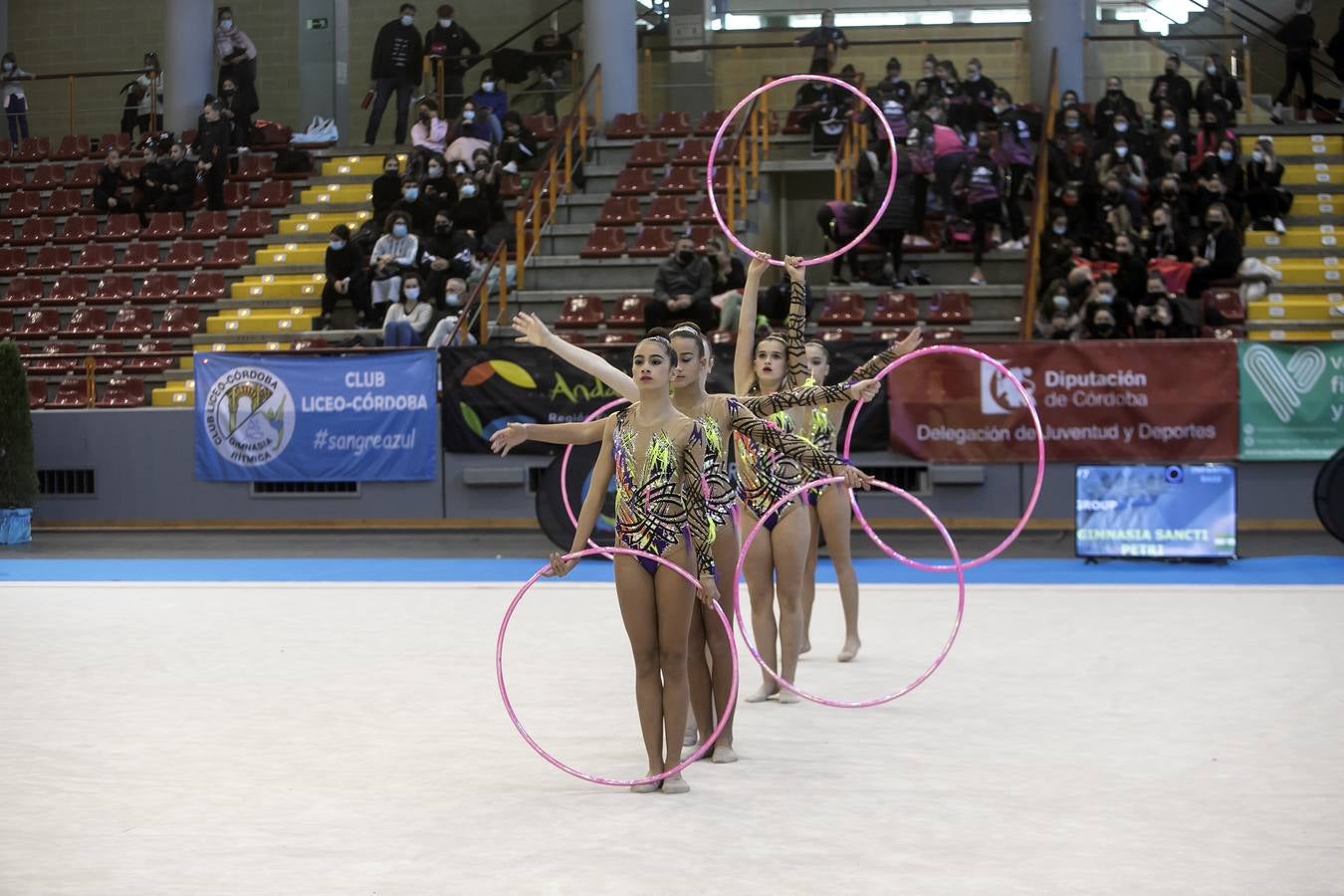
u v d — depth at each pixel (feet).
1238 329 98.22
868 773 32.86
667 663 31.40
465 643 51.98
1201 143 112.68
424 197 112.88
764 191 121.60
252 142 140.15
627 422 31.76
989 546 81.56
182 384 107.65
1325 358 84.48
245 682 44.83
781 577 41.73
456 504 92.32
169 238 127.65
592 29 129.29
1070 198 105.81
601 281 110.32
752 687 43.75
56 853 26.78
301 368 94.02
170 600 65.05
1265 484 85.40
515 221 117.08
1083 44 129.49
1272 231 111.75
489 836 27.71
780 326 98.73
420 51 134.00
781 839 27.32
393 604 63.00
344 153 133.08
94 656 49.98
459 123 122.93
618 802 30.30
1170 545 73.20
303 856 26.43
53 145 162.61
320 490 94.94
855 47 144.66
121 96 161.48
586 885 24.44
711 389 88.43
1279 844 26.73
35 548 88.53
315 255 122.83
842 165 118.62
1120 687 42.75
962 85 120.57
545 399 90.58
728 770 33.32
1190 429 85.15
